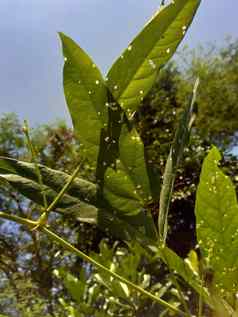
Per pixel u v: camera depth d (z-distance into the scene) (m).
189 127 0.28
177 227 3.25
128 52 0.28
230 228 0.26
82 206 0.28
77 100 0.28
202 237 0.26
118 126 0.28
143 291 0.27
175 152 0.28
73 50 0.28
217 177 0.26
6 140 3.91
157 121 3.84
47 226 0.27
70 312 0.85
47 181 0.29
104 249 0.84
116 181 0.28
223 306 0.26
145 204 0.28
